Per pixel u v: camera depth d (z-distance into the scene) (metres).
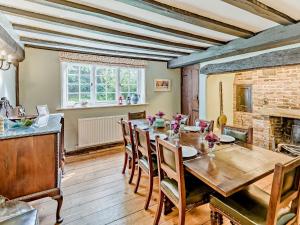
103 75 4.70
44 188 2.04
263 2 2.08
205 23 2.56
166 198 2.22
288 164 1.28
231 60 4.20
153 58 5.19
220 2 2.12
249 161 1.83
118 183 2.97
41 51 3.90
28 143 1.94
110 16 2.37
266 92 4.72
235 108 6.02
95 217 2.20
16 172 1.89
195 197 1.81
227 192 1.34
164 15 2.30
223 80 5.54
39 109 3.09
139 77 5.23
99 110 4.57
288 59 3.15
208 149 2.17
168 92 5.67
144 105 5.25
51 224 2.08
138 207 2.38
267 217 1.33
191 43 3.84
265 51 3.53
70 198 2.56
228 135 2.68
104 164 3.71
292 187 1.46
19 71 3.74
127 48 3.99
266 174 1.60
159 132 2.90
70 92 4.31
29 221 1.35
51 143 2.06
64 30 3.01
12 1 2.10
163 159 2.00
